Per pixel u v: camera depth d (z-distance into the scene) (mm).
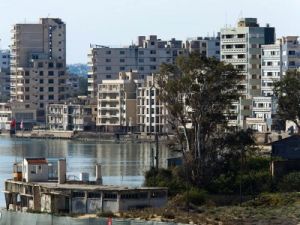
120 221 184875
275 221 193125
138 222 183625
